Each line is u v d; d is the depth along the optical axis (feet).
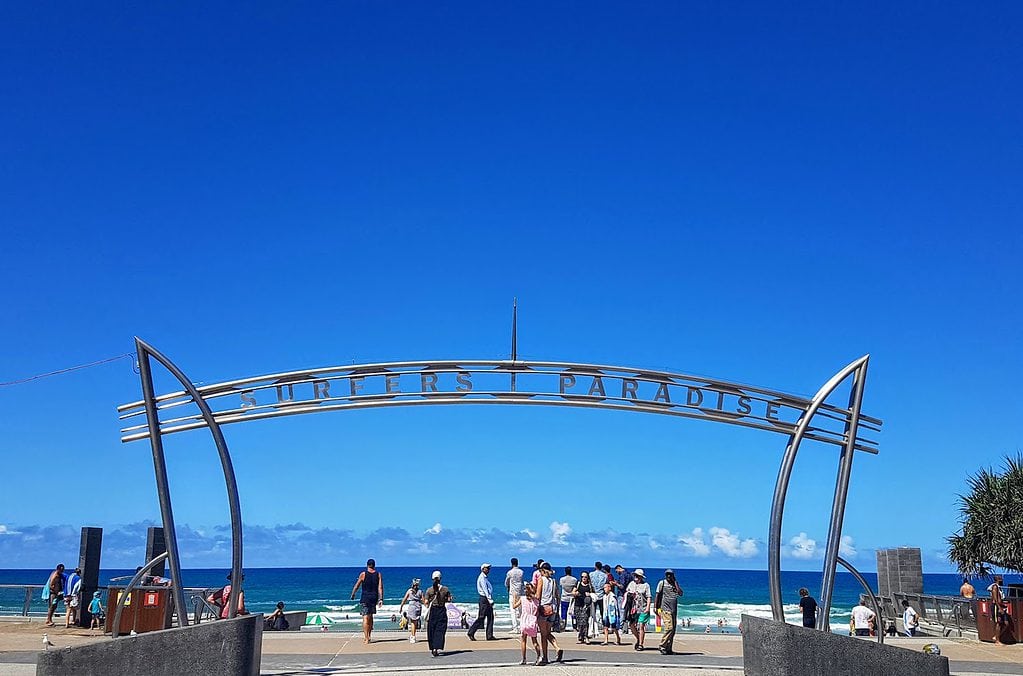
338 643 63.77
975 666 57.72
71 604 72.74
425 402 46.96
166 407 46.01
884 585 100.22
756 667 45.91
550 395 47.47
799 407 48.62
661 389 47.78
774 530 48.11
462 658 55.21
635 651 61.57
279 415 46.85
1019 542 80.07
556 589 70.79
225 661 41.96
